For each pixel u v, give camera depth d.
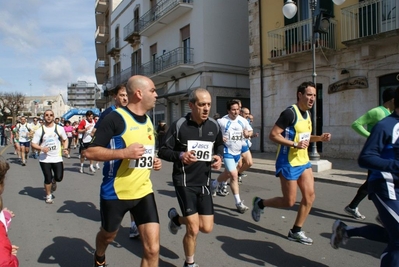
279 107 14.57
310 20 12.74
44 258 4.04
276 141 4.12
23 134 13.30
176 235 4.80
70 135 20.95
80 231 5.04
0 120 56.31
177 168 3.46
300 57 12.88
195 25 18.95
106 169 3.00
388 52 10.93
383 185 2.78
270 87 14.94
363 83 11.55
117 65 32.03
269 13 14.91
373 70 11.32
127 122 2.93
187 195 3.39
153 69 22.77
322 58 12.51
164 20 20.98
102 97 37.84
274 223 5.23
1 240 2.10
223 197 7.07
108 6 34.97
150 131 3.08
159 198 7.12
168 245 4.41
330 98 12.59
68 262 3.93
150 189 3.05
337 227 3.53
